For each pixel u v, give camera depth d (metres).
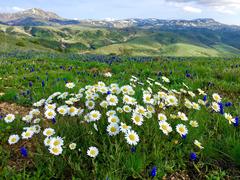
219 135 0.87
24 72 2.33
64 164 0.71
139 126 0.84
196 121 0.93
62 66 2.56
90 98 0.94
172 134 0.85
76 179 0.66
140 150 0.75
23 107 1.29
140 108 0.83
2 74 2.18
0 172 0.70
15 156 0.79
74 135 0.83
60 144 0.70
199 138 0.84
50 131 0.77
